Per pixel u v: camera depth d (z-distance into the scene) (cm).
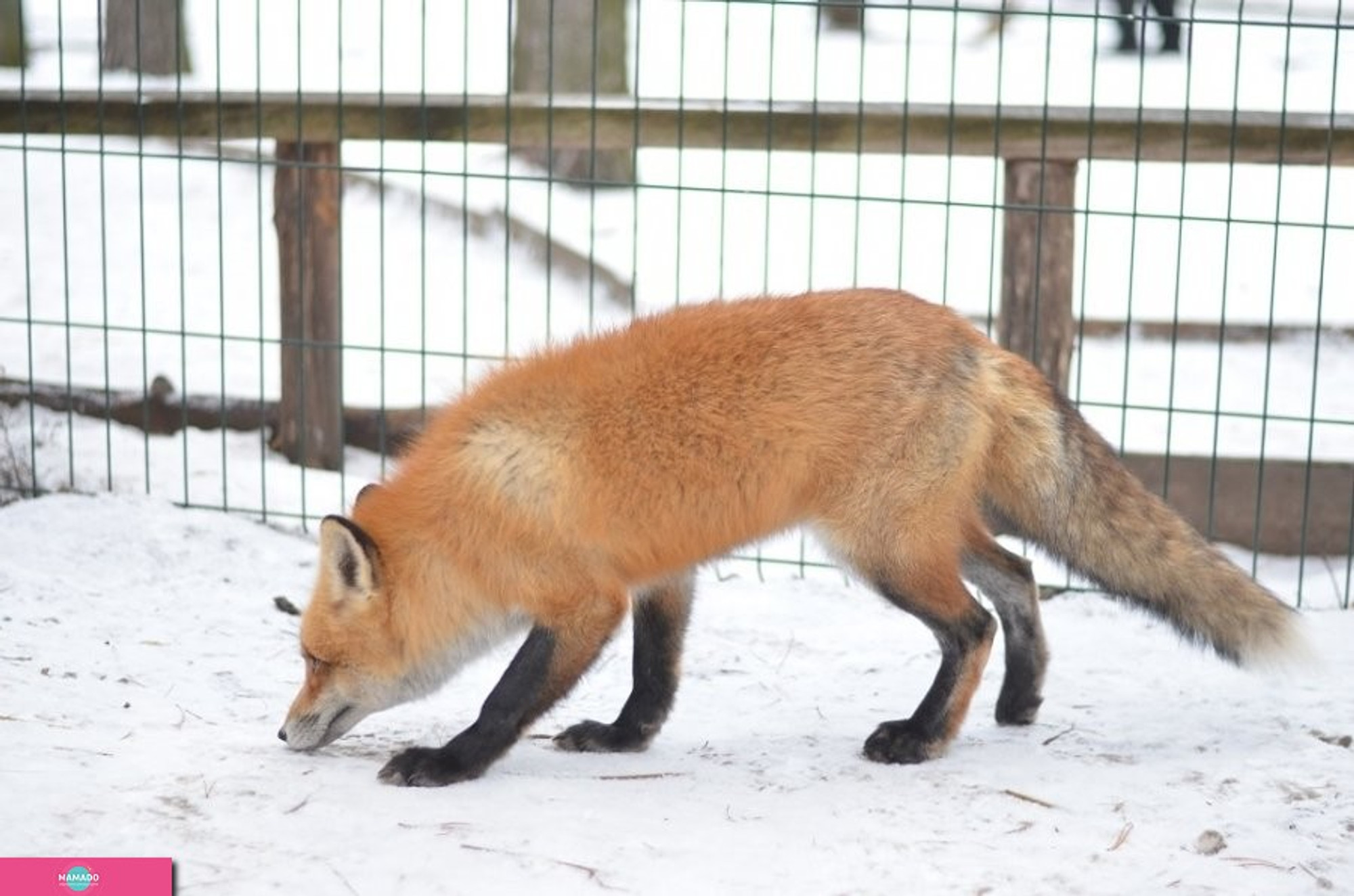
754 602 804
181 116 898
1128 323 831
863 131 926
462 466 554
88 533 831
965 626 580
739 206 1488
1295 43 1866
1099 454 602
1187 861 483
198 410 1043
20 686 624
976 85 1680
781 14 2036
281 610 766
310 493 945
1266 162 898
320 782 535
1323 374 1167
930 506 569
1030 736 615
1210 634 600
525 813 514
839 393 560
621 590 558
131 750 559
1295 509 969
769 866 475
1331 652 728
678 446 549
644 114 944
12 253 1385
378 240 1411
